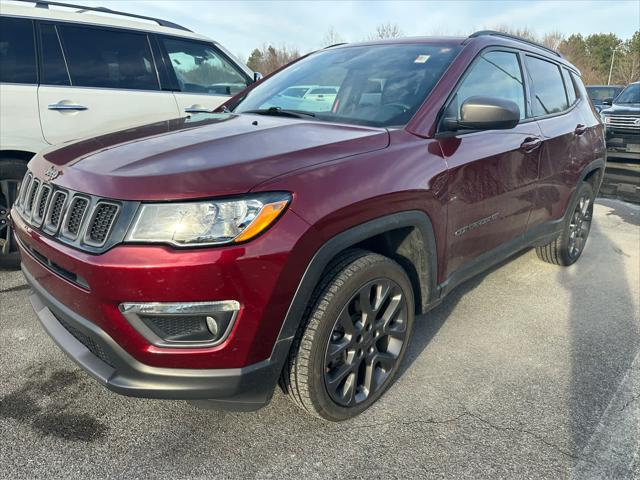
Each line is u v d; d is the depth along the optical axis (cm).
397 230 230
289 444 209
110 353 177
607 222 597
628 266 438
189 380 175
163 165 180
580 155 385
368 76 282
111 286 164
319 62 324
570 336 307
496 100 235
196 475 192
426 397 243
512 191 295
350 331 210
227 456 202
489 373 265
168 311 165
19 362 262
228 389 177
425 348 289
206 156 187
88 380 249
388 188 205
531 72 342
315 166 189
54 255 182
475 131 268
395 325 237
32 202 216
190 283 162
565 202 380
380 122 248
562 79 393
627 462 203
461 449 209
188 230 162
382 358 232
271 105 298
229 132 222
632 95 1054
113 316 169
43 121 383
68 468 193
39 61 385
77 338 204
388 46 309
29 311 318
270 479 191
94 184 178
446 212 241
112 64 423
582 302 359
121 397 237
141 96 436
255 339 175
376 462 201
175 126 245
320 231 180
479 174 260
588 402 242
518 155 295
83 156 205
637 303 359
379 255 215
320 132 223
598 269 429
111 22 427
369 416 228
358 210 192
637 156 942
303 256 177
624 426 224
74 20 405
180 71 470
